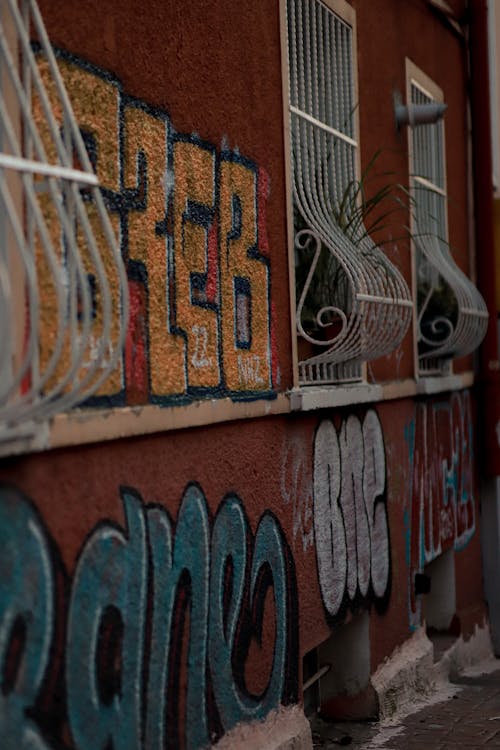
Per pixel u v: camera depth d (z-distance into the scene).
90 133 4.37
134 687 4.47
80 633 4.11
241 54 5.75
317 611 6.50
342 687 7.44
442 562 9.86
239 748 5.39
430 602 9.88
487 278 10.80
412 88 9.13
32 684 3.80
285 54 6.29
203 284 5.24
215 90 5.45
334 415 6.91
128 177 4.63
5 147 3.86
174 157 5.02
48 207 4.04
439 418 9.52
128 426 4.42
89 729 4.13
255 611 5.66
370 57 7.97
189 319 5.09
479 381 10.91
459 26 10.60
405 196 8.72
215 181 5.41
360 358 6.97
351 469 7.19
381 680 7.57
